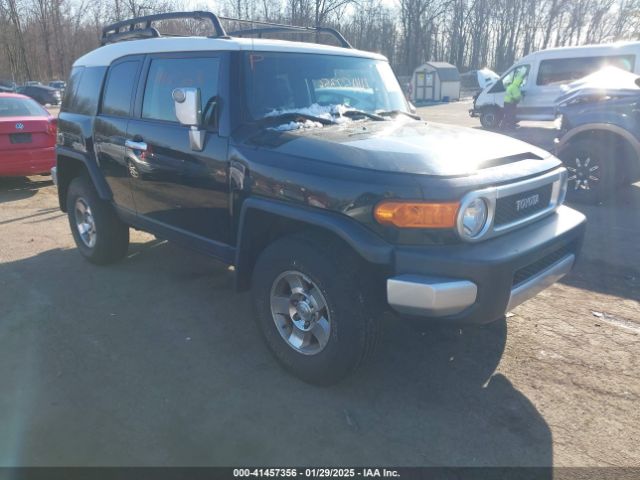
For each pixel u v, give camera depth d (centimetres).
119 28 515
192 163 372
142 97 424
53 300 445
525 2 5909
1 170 786
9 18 4762
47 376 334
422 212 266
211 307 434
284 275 319
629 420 294
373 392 319
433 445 275
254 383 328
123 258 540
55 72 5056
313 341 322
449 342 378
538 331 393
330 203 287
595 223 664
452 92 3650
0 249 575
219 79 356
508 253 276
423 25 5331
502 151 328
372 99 432
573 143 759
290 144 318
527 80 1430
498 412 301
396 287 271
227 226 360
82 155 497
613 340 379
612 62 1252
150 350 367
